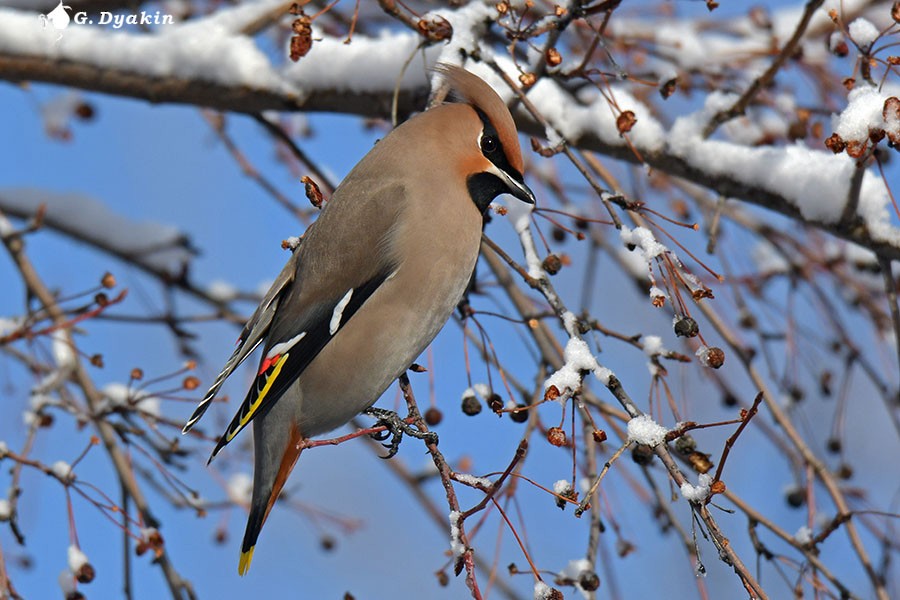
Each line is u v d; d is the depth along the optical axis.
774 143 11.90
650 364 8.70
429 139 9.34
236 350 9.54
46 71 11.14
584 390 9.84
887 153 10.93
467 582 7.42
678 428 7.23
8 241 11.02
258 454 9.09
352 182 9.46
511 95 10.31
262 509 9.01
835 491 9.84
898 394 11.80
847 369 11.88
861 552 9.59
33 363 10.70
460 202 9.17
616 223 8.14
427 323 9.17
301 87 11.02
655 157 10.34
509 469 7.43
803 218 9.91
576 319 8.35
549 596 7.53
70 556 9.49
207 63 11.02
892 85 9.91
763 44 12.53
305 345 9.08
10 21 11.12
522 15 9.12
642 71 12.34
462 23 9.58
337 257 9.14
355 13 8.81
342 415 9.24
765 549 9.52
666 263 8.08
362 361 9.05
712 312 10.65
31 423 10.25
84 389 10.53
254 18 11.43
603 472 7.14
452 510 7.61
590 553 9.05
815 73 11.87
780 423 10.15
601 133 10.47
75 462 9.70
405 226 9.06
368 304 9.04
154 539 9.95
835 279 12.71
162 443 12.15
